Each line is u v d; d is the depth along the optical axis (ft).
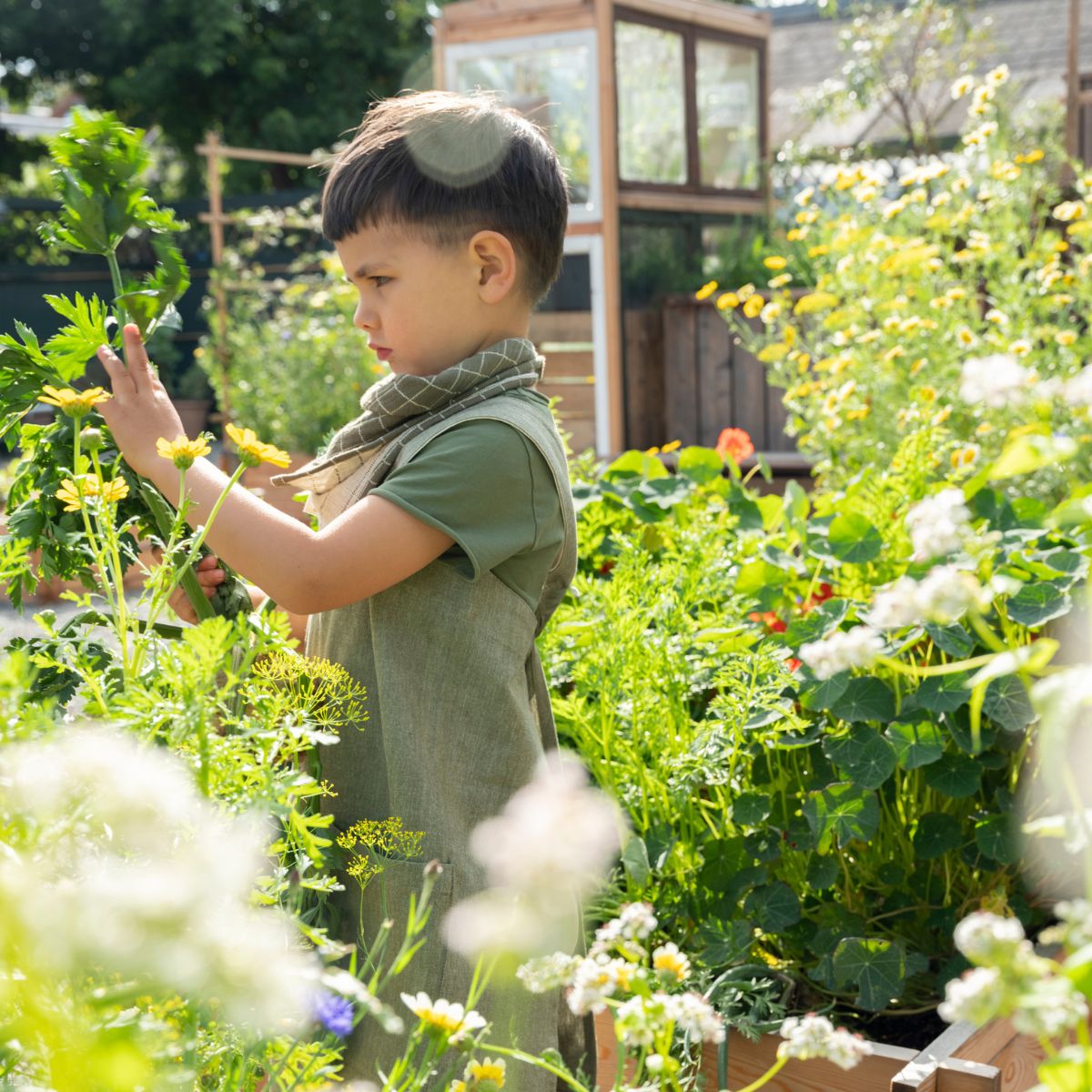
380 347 4.27
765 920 5.87
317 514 4.48
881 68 29.22
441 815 3.87
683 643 5.93
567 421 22.98
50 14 51.78
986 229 12.63
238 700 3.54
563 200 4.40
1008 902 6.25
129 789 2.20
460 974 3.78
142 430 3.94
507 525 3.97
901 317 11.69
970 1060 4.94
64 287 38.27
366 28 52.75
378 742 4.05
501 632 4.01
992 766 6.02
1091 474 8.94
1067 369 10.81
